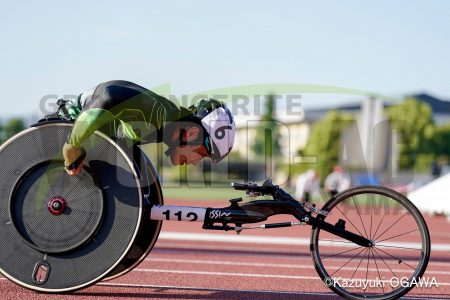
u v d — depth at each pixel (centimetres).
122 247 455
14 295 468
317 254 476
